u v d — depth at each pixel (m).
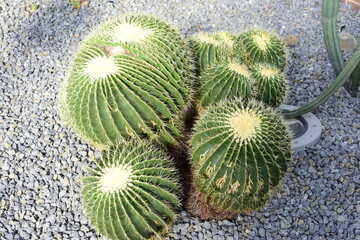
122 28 1.14
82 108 1.08
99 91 1.06
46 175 1.39
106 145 1.14
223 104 1.08
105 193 0.98
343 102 1.63
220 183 1.03
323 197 1.33
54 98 1.65
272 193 1.17
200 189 1.12
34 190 1.35
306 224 1.26
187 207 1.23
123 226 1.01
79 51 1.19
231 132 0.99
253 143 0.98
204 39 1.32
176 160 1.24
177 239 1.20
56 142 1.49
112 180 0.99
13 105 1.63
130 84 1.06
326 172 1.39
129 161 1.03
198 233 1.21
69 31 1.98
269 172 1.02
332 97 1.65
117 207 0.98
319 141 1.49
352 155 1.44
